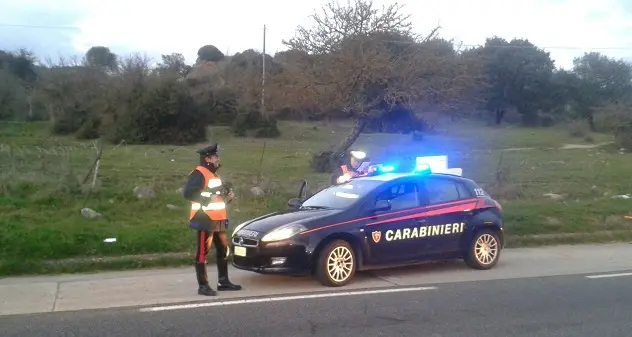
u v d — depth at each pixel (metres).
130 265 10.38
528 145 50.84
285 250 8.75
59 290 8.75
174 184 17.55
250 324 6.94
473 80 26.52
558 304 7.96
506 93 81.69
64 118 50.34
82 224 11.91
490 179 21.52
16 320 7.17
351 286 9.05
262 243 8.76
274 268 8.76
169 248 11.06
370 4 25.36
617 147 49.25
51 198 13.45
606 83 85.81
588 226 14.40
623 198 17.98
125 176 20.20
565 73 84.44
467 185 10.59
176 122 47.69
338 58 24.28
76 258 10.34
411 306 7.80
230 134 51.25
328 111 26.11
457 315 7.38
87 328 6.82
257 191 15.17
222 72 61.25
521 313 7.50
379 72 24.20
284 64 26.75
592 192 19.56
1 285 9.07
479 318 7.25
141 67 51.53
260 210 13.97
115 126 47.59
